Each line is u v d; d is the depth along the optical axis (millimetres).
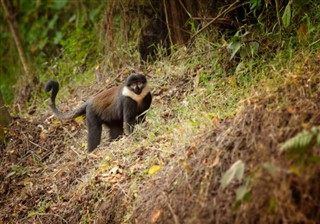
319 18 11469
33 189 11523
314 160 6836
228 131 8289
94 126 12289
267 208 6930
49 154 12852
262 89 9188
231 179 7164
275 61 11078
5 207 11516
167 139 10133
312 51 10336
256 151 7562
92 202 10023
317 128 7055
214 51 12789
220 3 13398
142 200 8867
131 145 10867
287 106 7984
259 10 12859
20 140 13344
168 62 13734
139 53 14805
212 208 7562
